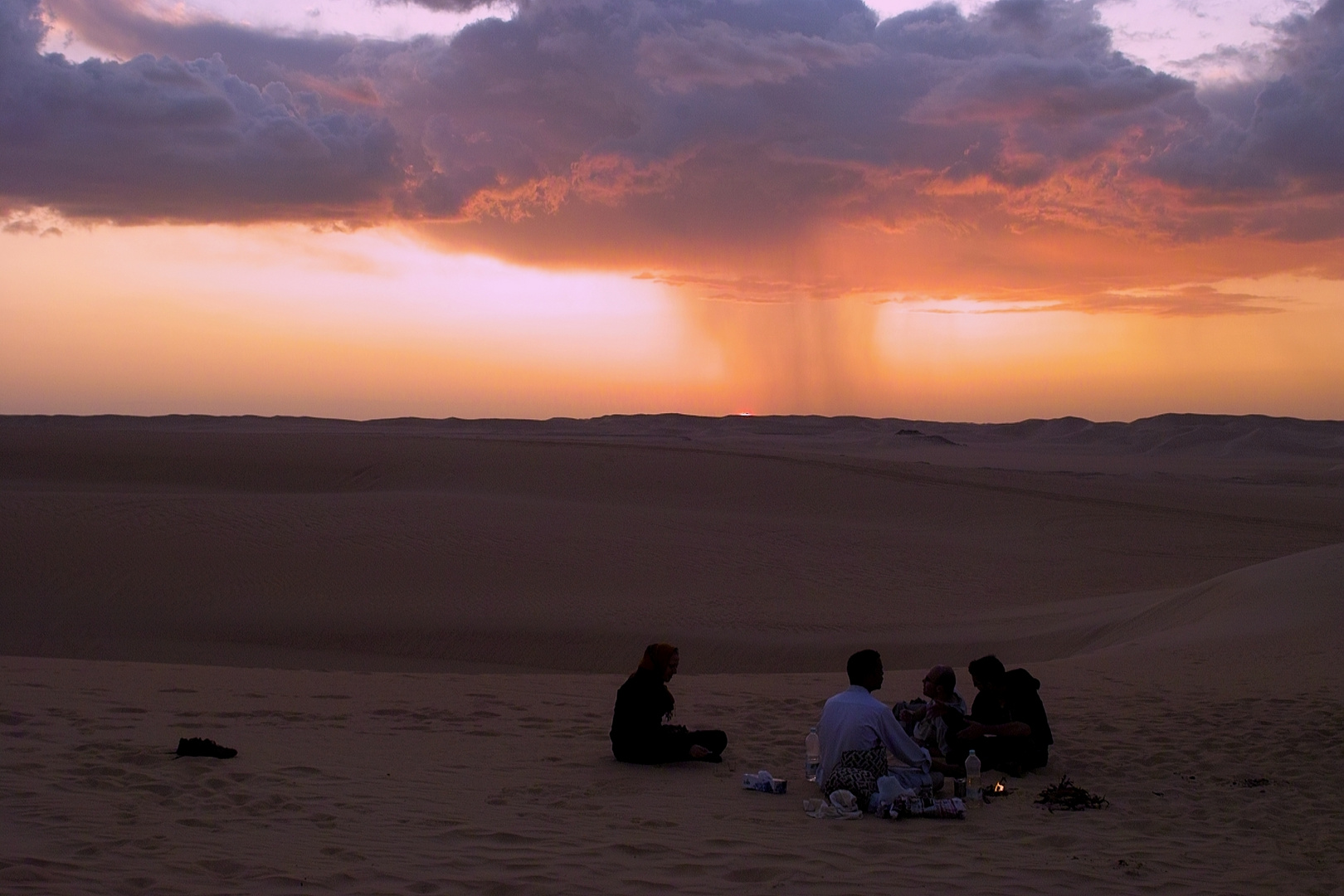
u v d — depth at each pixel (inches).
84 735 347.3
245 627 954.1
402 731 392.8
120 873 208.1
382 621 968.3
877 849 250.5
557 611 1014.4
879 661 307.7
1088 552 1449.3
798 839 256.7
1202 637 671.1
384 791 292.4
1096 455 6727.4
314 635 936.3
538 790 301.3
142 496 1507.1
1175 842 264.4
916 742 340.5
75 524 1300.4
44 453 2324.1
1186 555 1438.2
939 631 943.0
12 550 1175.0
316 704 444.8
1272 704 442.0
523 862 228.4
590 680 558.9
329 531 1349.7
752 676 590.9
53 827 238.4
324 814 263.0
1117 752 366.0
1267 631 657.6
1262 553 1464.1
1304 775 335.0
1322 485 3437.5
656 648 352.8
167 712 402.0
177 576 1116.5
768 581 1206.3
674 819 272.7
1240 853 256.7
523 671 854.5
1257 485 3425.2
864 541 1444.4
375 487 2071.9
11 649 881.5
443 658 887.1
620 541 1370.6
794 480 1987.0
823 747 299.7
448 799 286.5
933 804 282.8
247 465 2229.3
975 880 229.0
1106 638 845.8
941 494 1894.7
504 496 1750.7
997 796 307.3
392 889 208.7
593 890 212.1
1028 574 1285.7
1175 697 465.7
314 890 205.5
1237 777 332.2
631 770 335.0
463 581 1148.5
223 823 251.0
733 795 305.0
